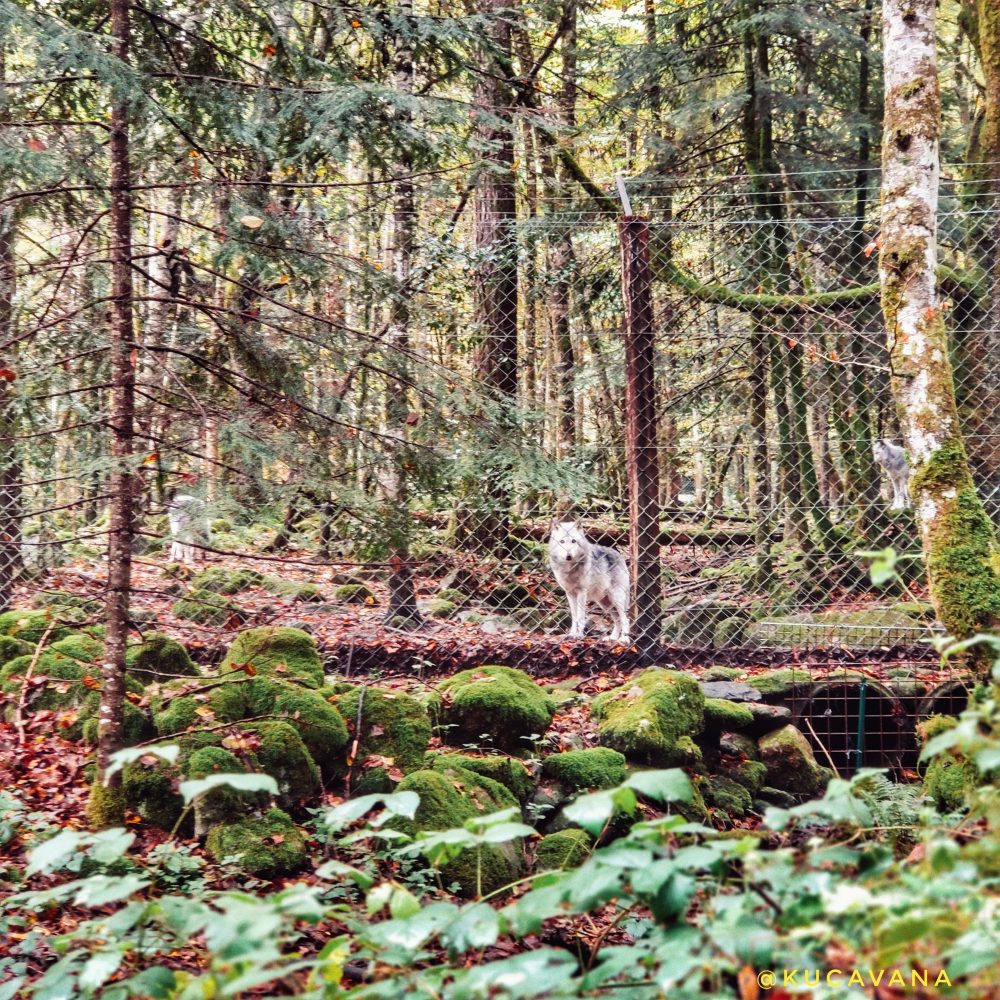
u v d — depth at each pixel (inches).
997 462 286.4
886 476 513.3
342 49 219.1
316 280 187.2
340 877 151.9
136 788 160.2
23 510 216.8
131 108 156.3
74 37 147.9
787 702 240.8
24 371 161.3
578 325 508.1
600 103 534.6
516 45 482.3
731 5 480.4
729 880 83.4
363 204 238.5
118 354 151.2
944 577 158.7
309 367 183.8
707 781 214.2
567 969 66.2
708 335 415.2
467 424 185.2
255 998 112.3
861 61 497.0
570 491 186.4
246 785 73.5
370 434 176.7
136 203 189.0
